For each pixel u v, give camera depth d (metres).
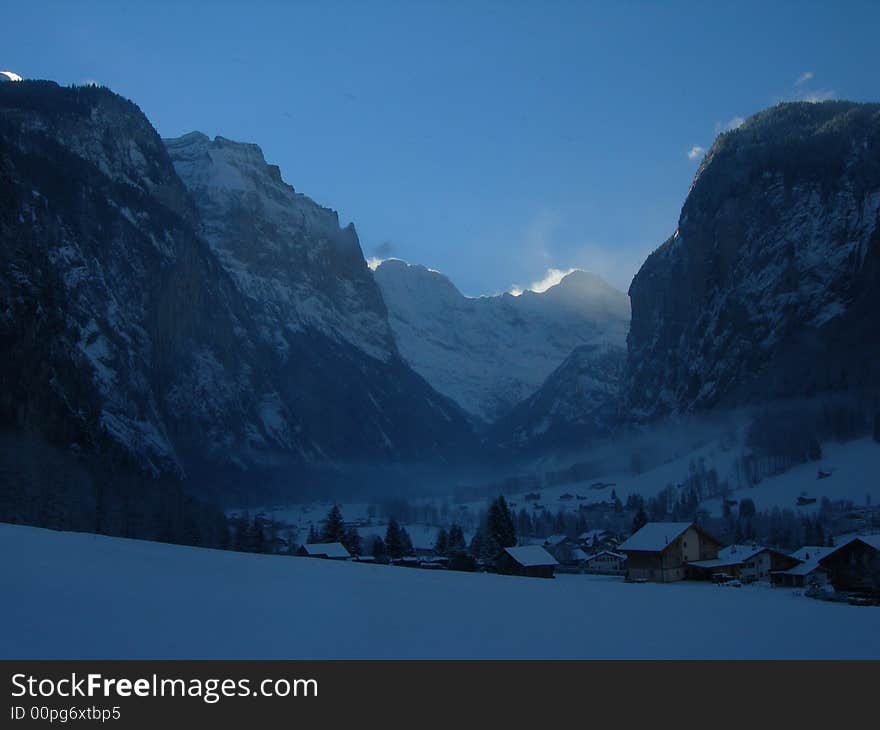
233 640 19.33
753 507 158.25
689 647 20.80
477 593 28.98
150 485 147.75
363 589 28.20
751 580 87.50
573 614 25.06
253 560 35.66
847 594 67.06
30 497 105.75
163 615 21.06
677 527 91.38
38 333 147.38
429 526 185.25
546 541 142.12
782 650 20.72
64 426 136.38
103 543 35.69
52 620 19.55
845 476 176.88
